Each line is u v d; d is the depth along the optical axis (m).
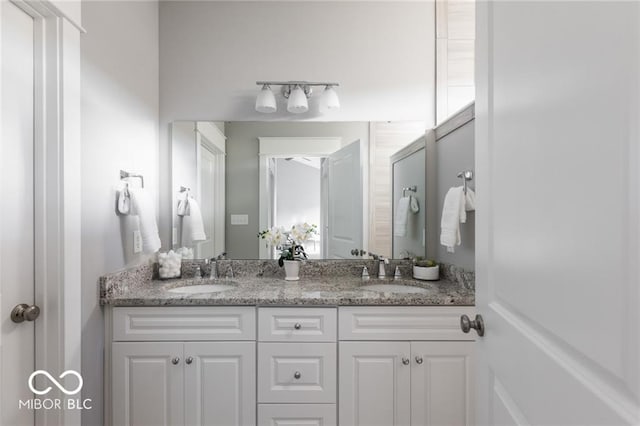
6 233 1.06
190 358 1.54
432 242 2.14
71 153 1.23
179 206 2.10
